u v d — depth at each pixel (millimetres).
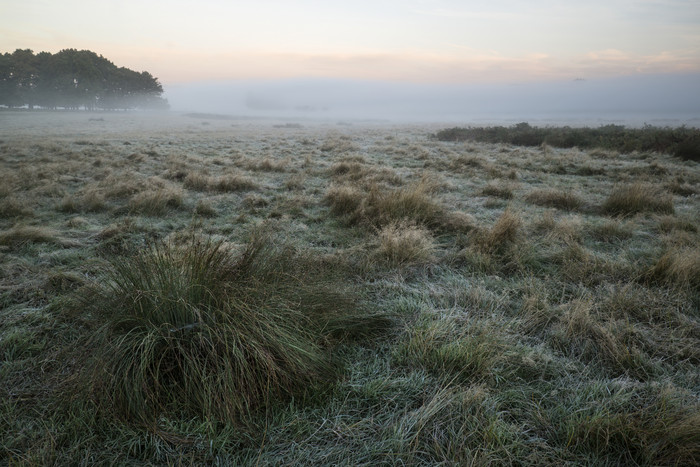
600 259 4266
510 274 4113
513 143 20906
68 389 2084
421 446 1882
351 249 4570
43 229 4988
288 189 8641
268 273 2826
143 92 149625
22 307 3162
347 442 1909
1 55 99250
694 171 11414
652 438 1857
